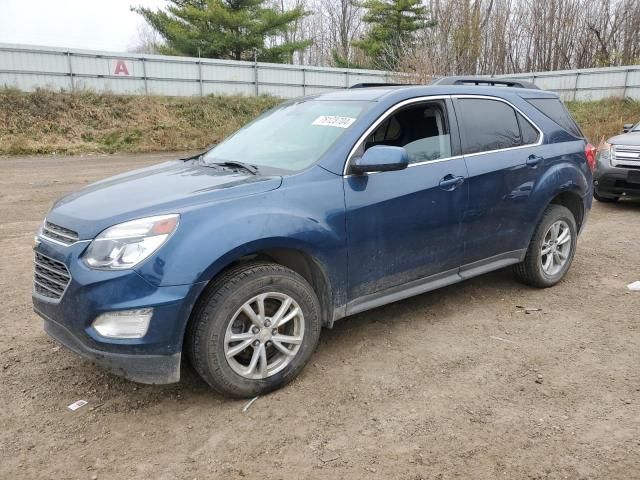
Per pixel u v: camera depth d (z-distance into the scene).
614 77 28.83
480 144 4.36
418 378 3.49
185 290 2.89
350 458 2.71
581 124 24.89
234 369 3.15
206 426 3.00
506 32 39.12
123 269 2.84
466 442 2.83
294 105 4.52
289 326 3.40
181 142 22.53
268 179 3.37
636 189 8.43
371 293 3.79
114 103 23.80
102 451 2.80
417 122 4.05
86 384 3.45
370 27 41.50
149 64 26.41
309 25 50.12
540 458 2.70
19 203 9.73
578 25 38.44
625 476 2.57
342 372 3.57
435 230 4.00
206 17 32.00
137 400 3.27
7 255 6.28
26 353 3.86
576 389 3.34
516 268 5.02
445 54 22.86
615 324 4.30
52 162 17.08
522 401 3.21
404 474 2.60
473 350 3.87
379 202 3.64
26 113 21.45
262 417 3.08
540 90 5.20
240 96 27.86
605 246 6.64
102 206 3.16
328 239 3.40
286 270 3.29
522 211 4.61
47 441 2.88
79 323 2.92
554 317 4.45
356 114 3.82
